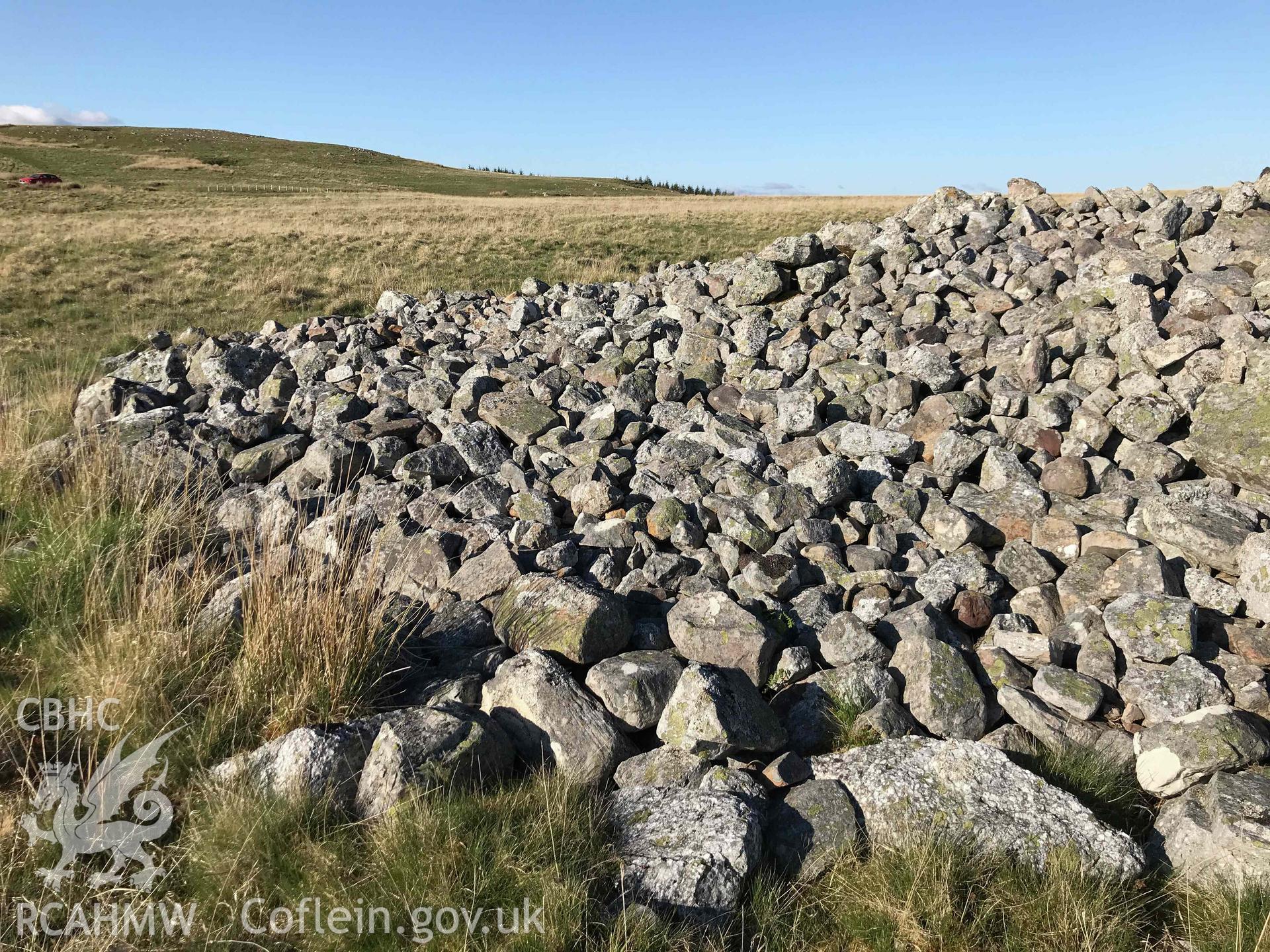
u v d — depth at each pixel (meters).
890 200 47.22
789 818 3.66
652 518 6.31
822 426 7.95
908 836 3.50
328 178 88.88
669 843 3.46
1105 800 3.90
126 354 12.87
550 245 26.44
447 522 6.41
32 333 15.62
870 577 5.46
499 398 8.88
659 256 24.20
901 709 4.43
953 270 10.19
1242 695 4.25
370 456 7.72
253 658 4.29
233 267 23.36
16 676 4.53
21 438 7.59
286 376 10.32
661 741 4.30
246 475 7.86
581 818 3.63
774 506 6.22
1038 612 5.24
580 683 4.52
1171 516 5.48
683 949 3.01
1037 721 4.24
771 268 11.06
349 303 18.48
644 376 9.24
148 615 4.57
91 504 6.12
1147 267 8.90
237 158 102.12
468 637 5.09
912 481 6.86
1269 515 5.73
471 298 15.01
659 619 5.25
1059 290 9.48
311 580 4.57
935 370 8.08
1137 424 6.73
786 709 4.54
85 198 51.34
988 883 3.34
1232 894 3.25
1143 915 3.27
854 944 3.19
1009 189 12.44
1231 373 6.67
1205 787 3.81
